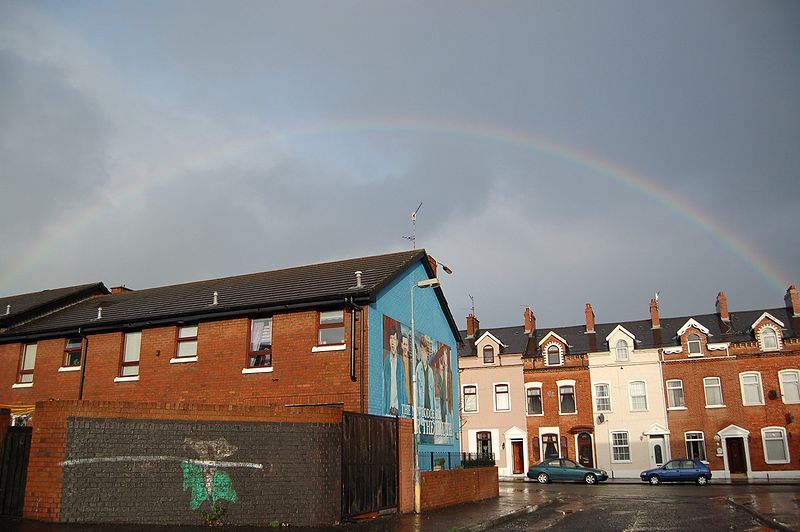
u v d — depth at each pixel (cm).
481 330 5559
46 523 1323
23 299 3547
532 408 4903
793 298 4603
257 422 1527
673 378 4606
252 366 2317
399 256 2733
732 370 4475
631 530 1644
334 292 2255
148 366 2475
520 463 4812
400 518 1747
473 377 5003
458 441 3075
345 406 2122
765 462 4275
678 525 1742
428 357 2775
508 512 1966
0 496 1436
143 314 2627
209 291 2823
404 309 2555
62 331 2678
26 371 2800
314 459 1558
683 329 4659
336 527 1515
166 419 1447
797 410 4284
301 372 2214
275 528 1441
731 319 4856
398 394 2391
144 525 1373
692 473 3766
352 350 2153
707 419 4459
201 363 2378
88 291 3453
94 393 2552
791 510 2022
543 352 4962
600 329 5175
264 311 2314
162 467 1423
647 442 4556
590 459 4691
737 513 2042
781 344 4412
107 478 1382
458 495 2288
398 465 1886
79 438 1378
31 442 1409
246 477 1493
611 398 4703
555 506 2406
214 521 1436
